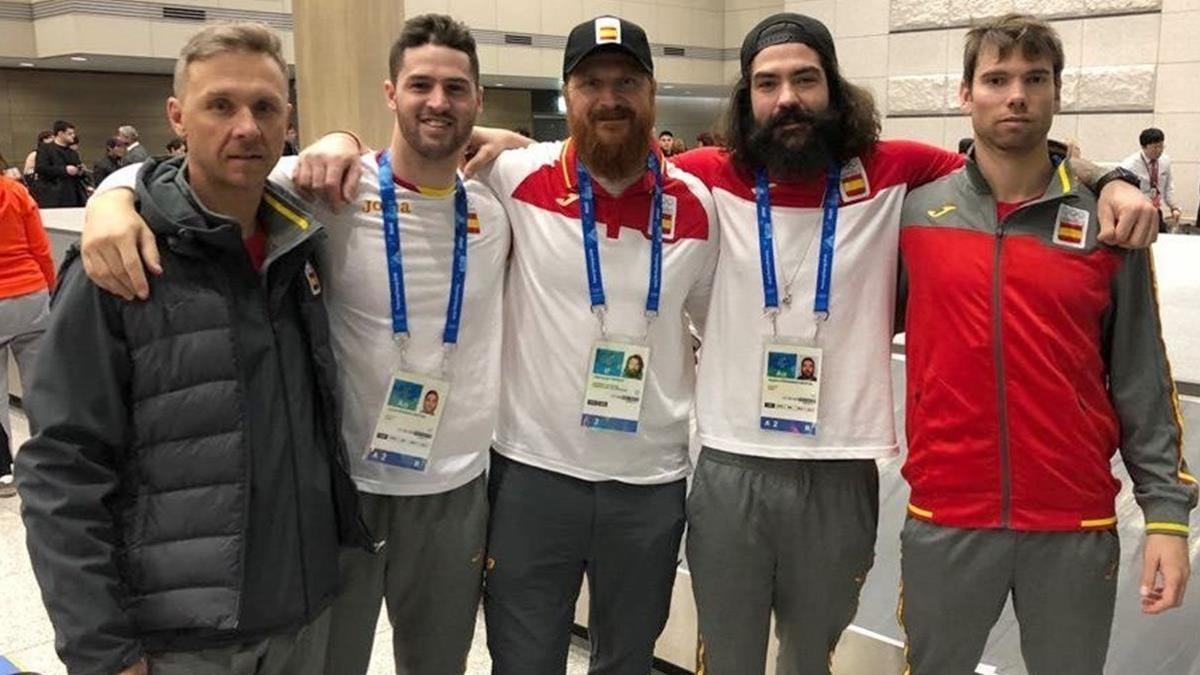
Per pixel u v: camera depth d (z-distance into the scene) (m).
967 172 1.93
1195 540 2.32
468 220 2.01
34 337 4.32
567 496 2.06
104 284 1.47
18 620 3.26
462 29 1.92
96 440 1.51
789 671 2.19
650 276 2.04
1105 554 1.87
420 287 1.96
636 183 2.05
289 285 1.66
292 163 1.97
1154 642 2.27
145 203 1.54
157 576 1.54
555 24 17.41
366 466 1.96
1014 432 1.84
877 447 2.04
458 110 1.88
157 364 1.53
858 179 2.06
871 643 2.51
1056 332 1.82
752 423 2.04
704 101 21.22
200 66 1.55
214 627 1.55
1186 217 11.23
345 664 2.06
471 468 2.04
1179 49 11.09
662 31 18.81
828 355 2.03
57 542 1.47
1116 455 2.57
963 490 1.89
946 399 1.89
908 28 12.84
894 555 2.63
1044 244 1.84
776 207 2.06
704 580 2.11
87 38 13.04
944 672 1.97
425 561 2.04
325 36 5.06
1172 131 11.27
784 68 2.00
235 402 1.57
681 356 2.12
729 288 2.08
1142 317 1.85
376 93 5.11
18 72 14.81
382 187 1.95
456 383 2.00
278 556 1.63
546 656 2.13
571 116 2.00
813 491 2.04
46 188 10.91
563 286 2.04
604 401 2.03
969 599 1.91
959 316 1.88
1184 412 2.51
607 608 2.17
